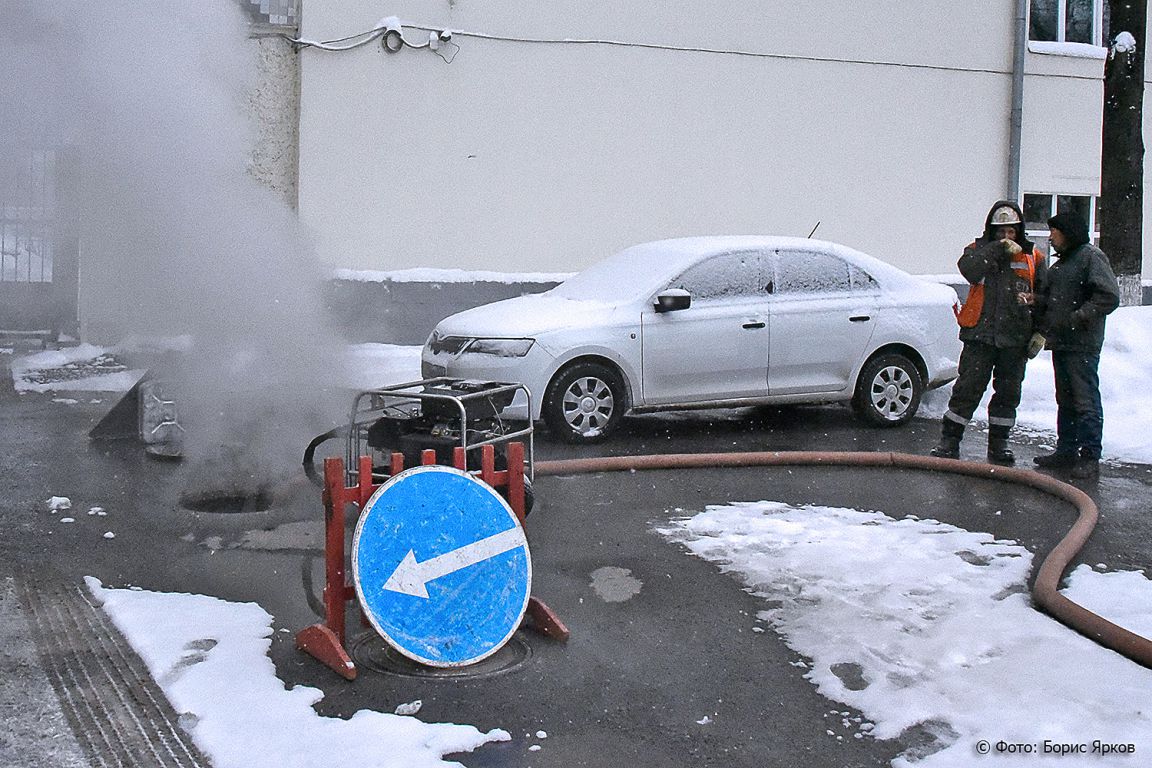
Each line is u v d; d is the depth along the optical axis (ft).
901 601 17.62
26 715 13.08
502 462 21.47
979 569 19.31
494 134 47.93
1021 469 26.43
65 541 20.57
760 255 32.58
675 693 14.24
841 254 33.60
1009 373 28.07
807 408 37.68
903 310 33.73
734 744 12.82
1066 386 27.58
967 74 55.26
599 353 30.25
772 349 32.04
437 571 14.82
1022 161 56.85
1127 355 38.24
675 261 31.89
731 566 19.51
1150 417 33.35
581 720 13.42
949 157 55.36
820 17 52.29
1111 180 43.09
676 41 50.14
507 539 15.42
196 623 16.07
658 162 50.44
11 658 14.78
